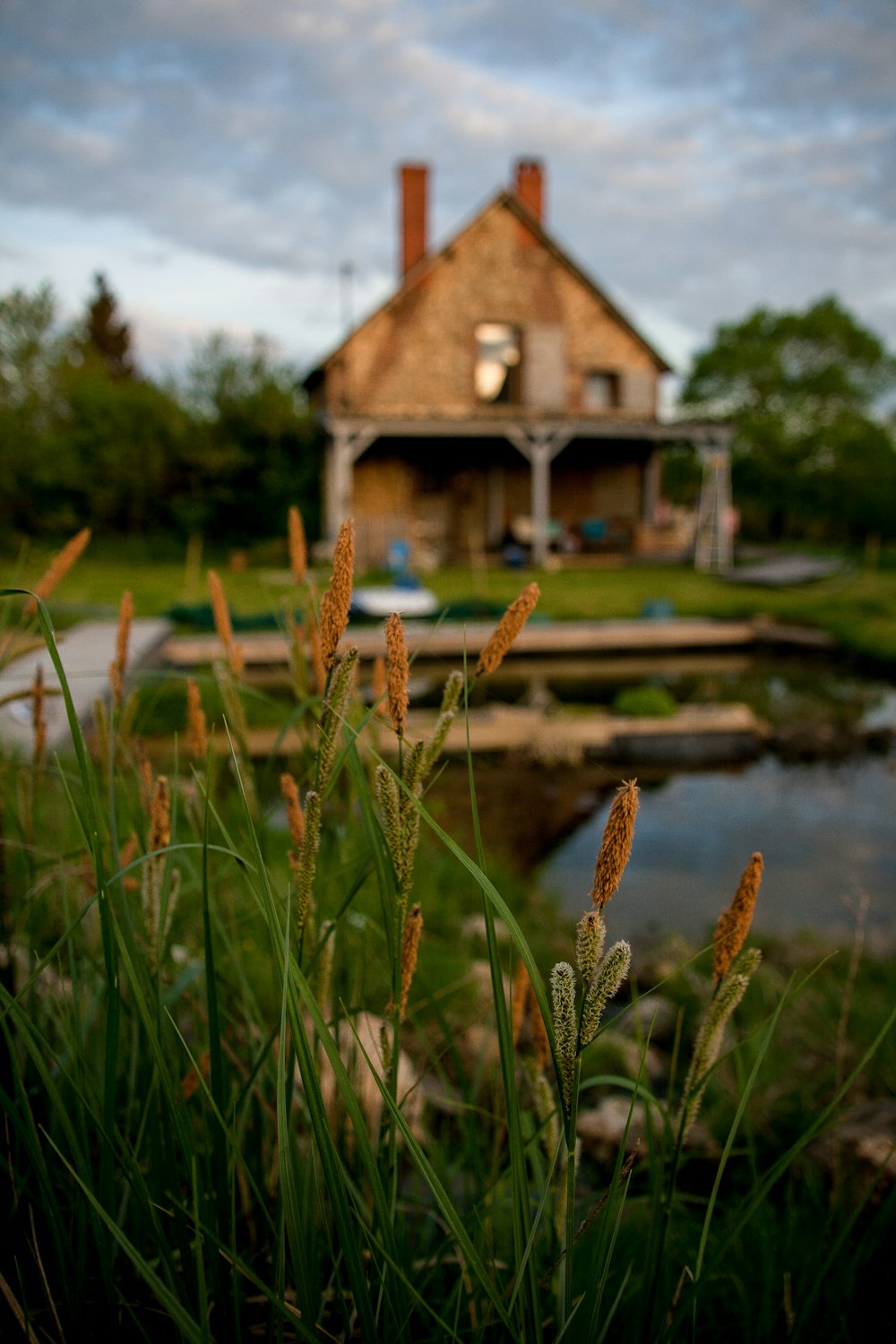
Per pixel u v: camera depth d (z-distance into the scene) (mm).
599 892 576
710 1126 2279
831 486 39594
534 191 22016
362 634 11273
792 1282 1299
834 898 4914
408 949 766
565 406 21562
